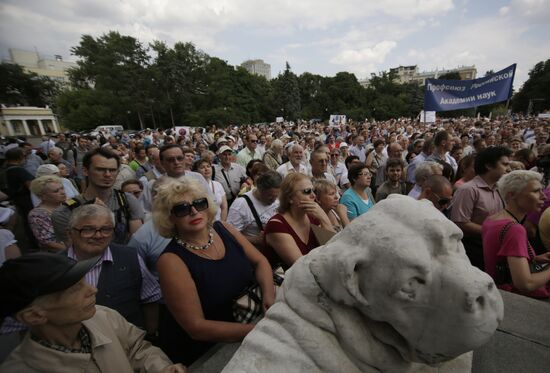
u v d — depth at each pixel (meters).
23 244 5.07
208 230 1.90
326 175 5.17
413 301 0.79
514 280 2.02
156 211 1.81
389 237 0.81
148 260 2.60
